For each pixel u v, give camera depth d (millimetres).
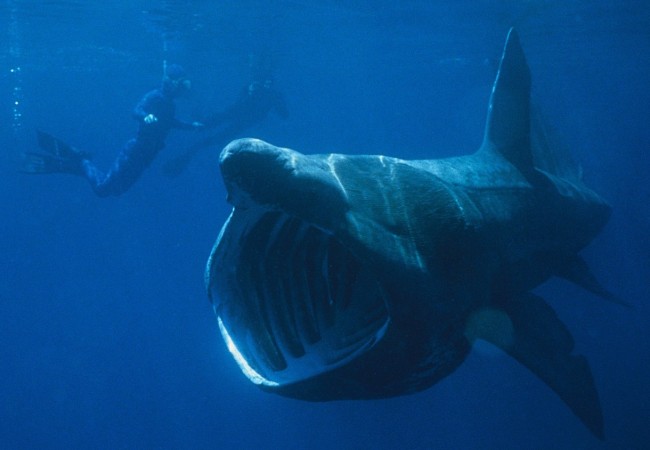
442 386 21734
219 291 2707
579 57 29188
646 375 21281
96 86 37594
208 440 27188
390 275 2557
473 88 43688
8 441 31891
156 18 18391
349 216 2615
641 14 18641
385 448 20766
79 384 35406
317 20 18875
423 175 3270
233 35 21266
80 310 55969
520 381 21734
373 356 2465
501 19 18891
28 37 21672
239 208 2475
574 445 17922
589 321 24281
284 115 20781
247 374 2439
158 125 13609
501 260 3752
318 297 2971
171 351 36500
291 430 24625
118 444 29438
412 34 21812
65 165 13367
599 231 6387
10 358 43438
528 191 4785
